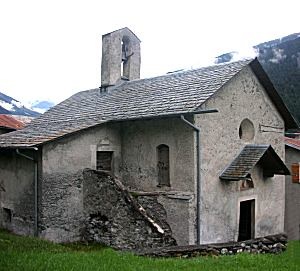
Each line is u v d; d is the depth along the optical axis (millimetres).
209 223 13148
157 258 8734
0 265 6684
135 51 19719
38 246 9695
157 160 14047
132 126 14984
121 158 15367
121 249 12289
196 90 13688
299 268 8195
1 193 15773
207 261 8367
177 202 12922
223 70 14477
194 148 12797
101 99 18047
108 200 12938
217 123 13555
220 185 13609
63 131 14539
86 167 14328
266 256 9336
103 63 19031
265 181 15523
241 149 14500
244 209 15414
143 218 11773
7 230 15383
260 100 15523
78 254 8289
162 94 14797
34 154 13773
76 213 13977
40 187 13461
